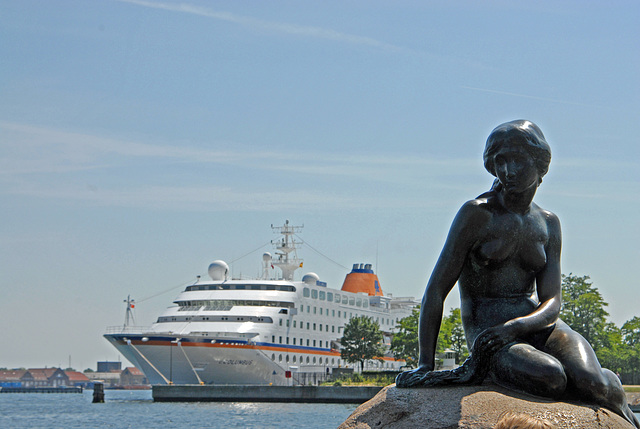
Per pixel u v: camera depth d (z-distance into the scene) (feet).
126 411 200.54
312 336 289.94
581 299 216.54
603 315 216.13
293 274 346.54
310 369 285.23
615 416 20.04
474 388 21.04
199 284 289.33
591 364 20.54
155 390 226.99
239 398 216.33
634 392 146.82
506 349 21.12
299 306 285.23
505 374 20.88
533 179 22.00
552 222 23.34
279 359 272.31
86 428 146.61
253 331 267.39
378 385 217.36
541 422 10.16
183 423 147.02
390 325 339.57
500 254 22.47
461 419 19.79
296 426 135.03
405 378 22.09
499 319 22.57
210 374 255.70
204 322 272.10
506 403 19.90
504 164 21.93
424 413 20.48
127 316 284.82
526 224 22.61
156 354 252.21
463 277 23.44
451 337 226.79
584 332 215.72
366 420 21.47
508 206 22.67
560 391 20.21
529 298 22.94
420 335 22.95
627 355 244.22
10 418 198.80
